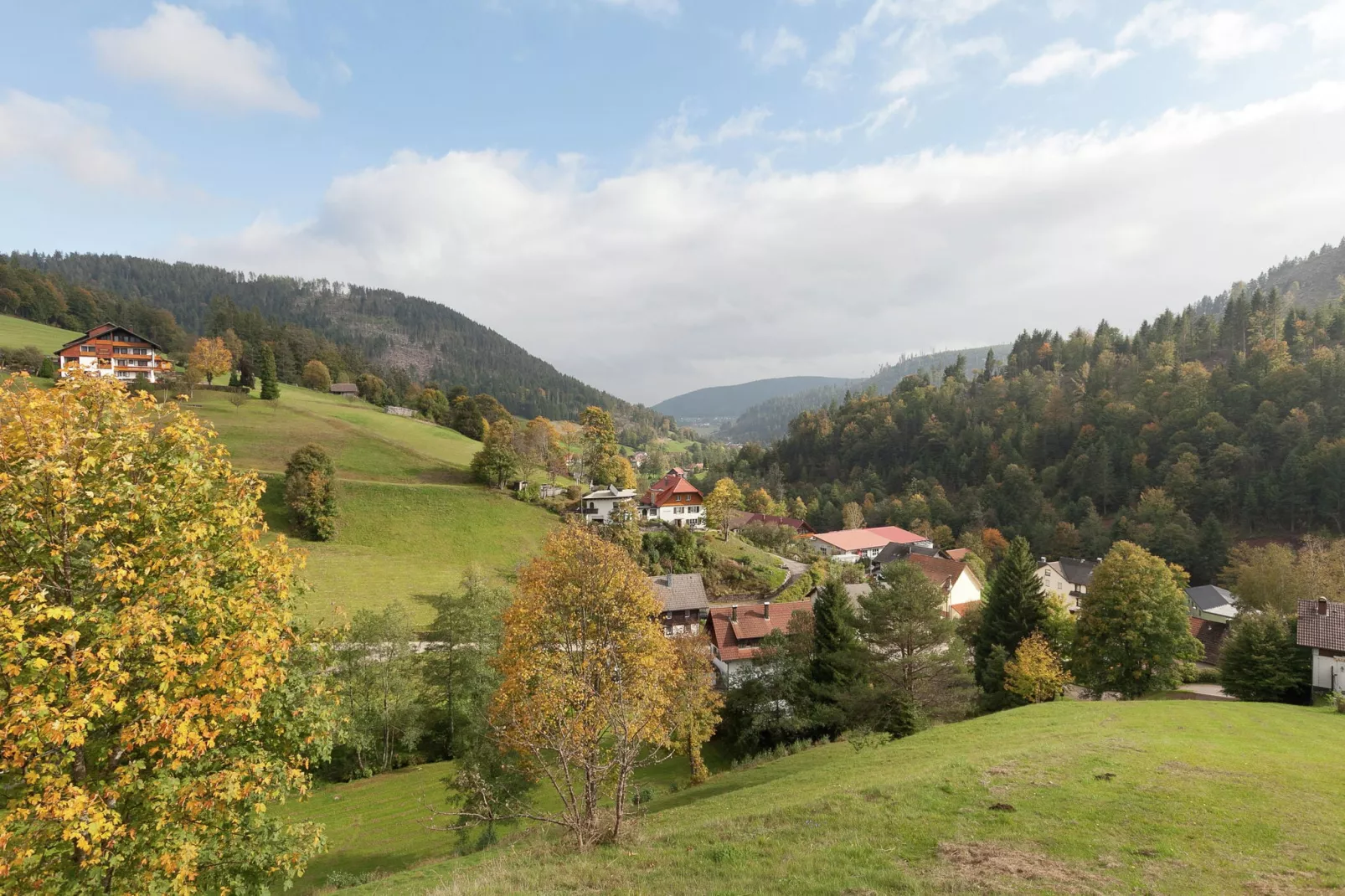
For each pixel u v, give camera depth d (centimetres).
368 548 7356
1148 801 1653
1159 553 11106
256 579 1492
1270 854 1335
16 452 1234
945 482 17775
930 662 4150
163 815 1194
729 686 5212
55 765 1075
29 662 1034
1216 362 17925
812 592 7950
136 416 1459
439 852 2967
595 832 1609
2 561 1221
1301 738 2623
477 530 8144
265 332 19988
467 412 14200
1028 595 5712
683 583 6788
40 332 14375
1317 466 11006
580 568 2698
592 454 12312
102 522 1241
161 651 1162
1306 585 6650
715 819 1830
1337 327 15825
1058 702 3722
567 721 1669
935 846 1404
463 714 4309
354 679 4219
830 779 2433
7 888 1079
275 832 1517
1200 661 7556
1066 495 14375
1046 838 1424
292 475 7625
